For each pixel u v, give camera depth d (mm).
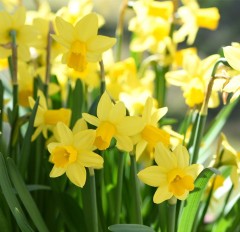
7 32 807
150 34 993
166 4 988
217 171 658
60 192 774
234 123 2584
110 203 833
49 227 829
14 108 788
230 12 3084
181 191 659
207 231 911
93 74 912
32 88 872
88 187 704
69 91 872
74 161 670
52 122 772
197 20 989
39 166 819
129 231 668
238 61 679
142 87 917
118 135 681
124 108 672
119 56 1021
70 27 699
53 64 945
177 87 2631
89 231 724
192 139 800
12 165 708
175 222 756
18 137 827
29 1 1903
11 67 830
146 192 883
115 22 2875
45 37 841
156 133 683
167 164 668
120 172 748
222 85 738
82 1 896
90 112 729
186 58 826
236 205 830
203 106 746
